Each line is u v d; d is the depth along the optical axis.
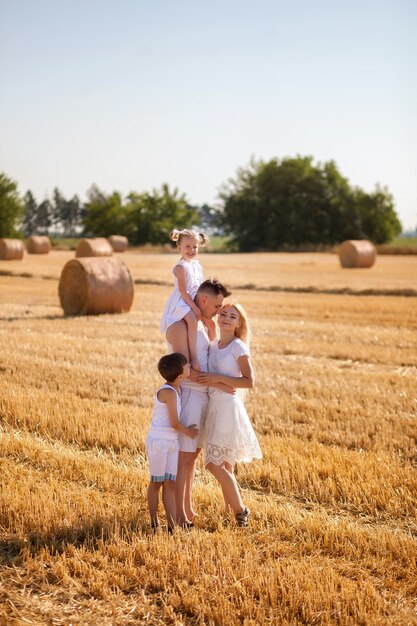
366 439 7.45
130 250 69.19
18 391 9.34
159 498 5.93
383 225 72.00
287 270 35.66
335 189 72.25
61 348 12.80
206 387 5.54
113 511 5.50
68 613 4.17
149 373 10.69
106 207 83.19
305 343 13.98
